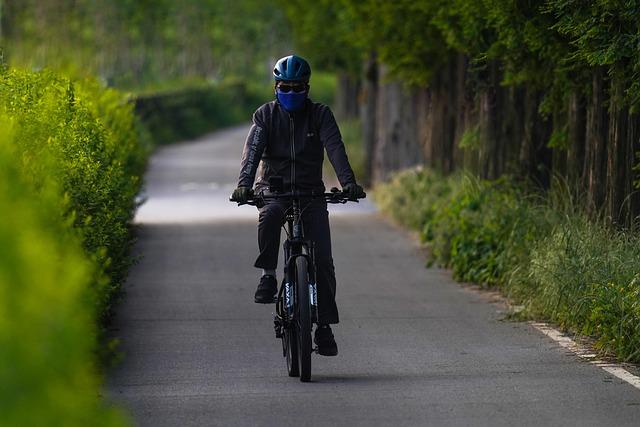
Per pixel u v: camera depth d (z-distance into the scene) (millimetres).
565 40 35312
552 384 24297
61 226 18031
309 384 24422
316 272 25359
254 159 25000
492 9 36250
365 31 59844
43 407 11047
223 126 162250
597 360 27125
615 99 33500
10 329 10875
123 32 143750
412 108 72125
